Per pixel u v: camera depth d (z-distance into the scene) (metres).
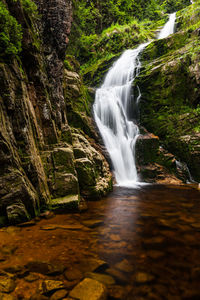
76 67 12.45
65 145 6.27
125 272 2.37
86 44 20.14
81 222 4.13
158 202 5.95
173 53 13.38
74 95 10.21
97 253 2.82
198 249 3.01
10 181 3.95
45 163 5.30
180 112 11.54
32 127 5.26
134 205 5.57
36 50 5.84
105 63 18.89
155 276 2.30
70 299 1.87
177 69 11.93
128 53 18.19
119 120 12.48
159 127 11.82
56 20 6.92
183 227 3.94
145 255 2.79
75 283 2.11
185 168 10.20
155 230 3.76
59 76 7.47
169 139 11.14
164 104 12.18
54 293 1.95
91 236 3.43
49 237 3.33
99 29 22.91
